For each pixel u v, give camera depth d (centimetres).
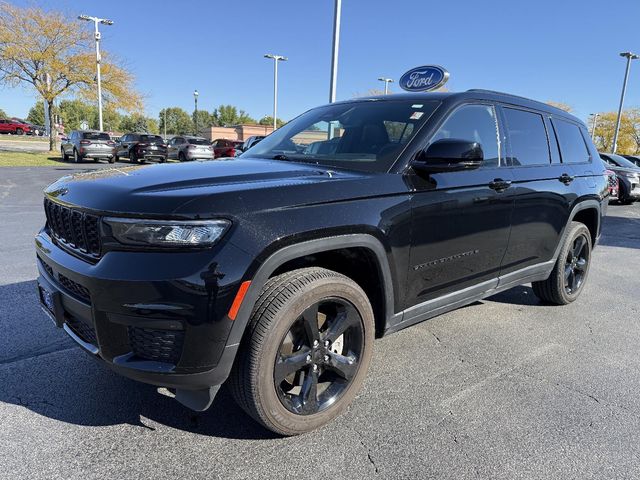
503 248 359
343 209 246
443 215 298
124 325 210
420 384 313
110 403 277
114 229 211
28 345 345
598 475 231
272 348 229
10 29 2575
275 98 3638
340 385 269
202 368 213
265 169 276
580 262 487
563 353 371
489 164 347
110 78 3016
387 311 282
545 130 419
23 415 262
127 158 2981
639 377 334
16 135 6056
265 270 219
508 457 242
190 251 205
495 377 327
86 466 225
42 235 279
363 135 321
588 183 460
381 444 249
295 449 243
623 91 3506
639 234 994
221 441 247
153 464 228
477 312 459
